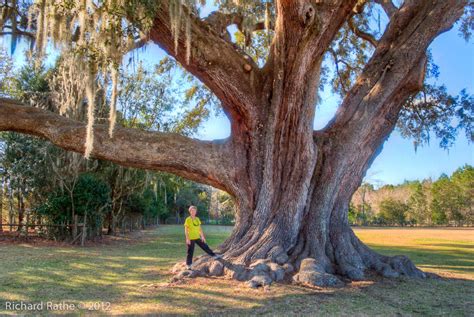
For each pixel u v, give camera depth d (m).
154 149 9.19
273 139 9.17
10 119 9.12
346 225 9.65
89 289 7.12
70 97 13.21
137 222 35.19
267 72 9.45
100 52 7.40
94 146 9.02
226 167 9.46
